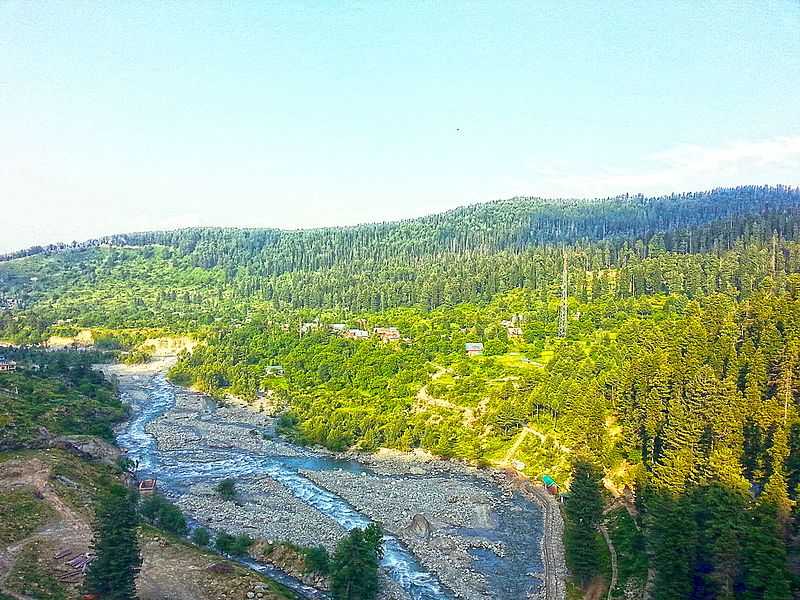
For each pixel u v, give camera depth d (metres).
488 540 117.19
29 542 100.94
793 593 73.12
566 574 103.12
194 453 172.50
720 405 105.38
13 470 122.56
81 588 86.12
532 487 140.62
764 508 79.00
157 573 96.06
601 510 101.31
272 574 102.62
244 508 132.12
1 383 180.88
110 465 142.12
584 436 132.62
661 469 100.06
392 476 153.25
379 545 98.62
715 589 79.19
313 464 163.88
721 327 143.50
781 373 110.25
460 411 177.38
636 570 96.06
